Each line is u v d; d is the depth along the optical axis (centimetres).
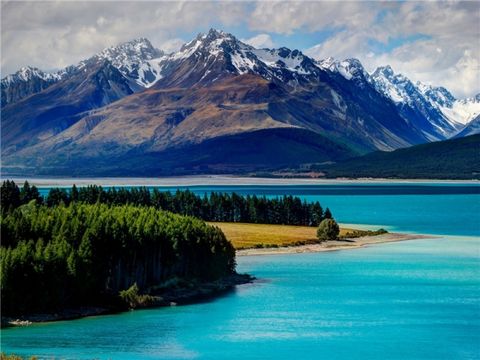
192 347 12188
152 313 14662
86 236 14838
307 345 12450
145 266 16038
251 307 15338
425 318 14450
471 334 13238
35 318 13725
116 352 11838
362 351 12131
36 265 13788
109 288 15375
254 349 12181
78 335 12800
